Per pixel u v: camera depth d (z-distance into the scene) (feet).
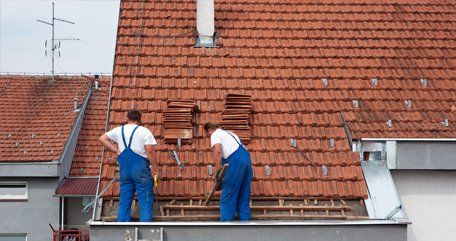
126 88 36.83
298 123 35.55
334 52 40.06
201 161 33.55
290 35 41.14
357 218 31.17
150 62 38.50
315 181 32.83
